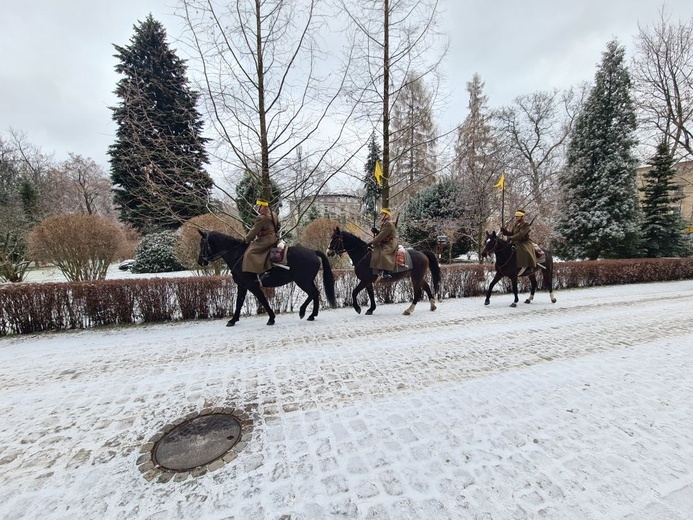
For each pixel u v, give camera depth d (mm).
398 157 8461
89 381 3797
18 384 3748
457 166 12961
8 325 5754
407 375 3799
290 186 7500
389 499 1972
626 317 6461
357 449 2467
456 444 2502
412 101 9188
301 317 6410
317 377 3775
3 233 12617
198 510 1932
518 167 15578
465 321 6281
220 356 4508
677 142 18719
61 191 33656
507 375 3762
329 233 12469
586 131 17375
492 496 1979
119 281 6410
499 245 7348
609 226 16266
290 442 2576
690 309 7109
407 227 17000
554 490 2021
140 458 2443
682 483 2072
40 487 2156
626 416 2875
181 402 3266
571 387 3439
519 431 2662
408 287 8555
